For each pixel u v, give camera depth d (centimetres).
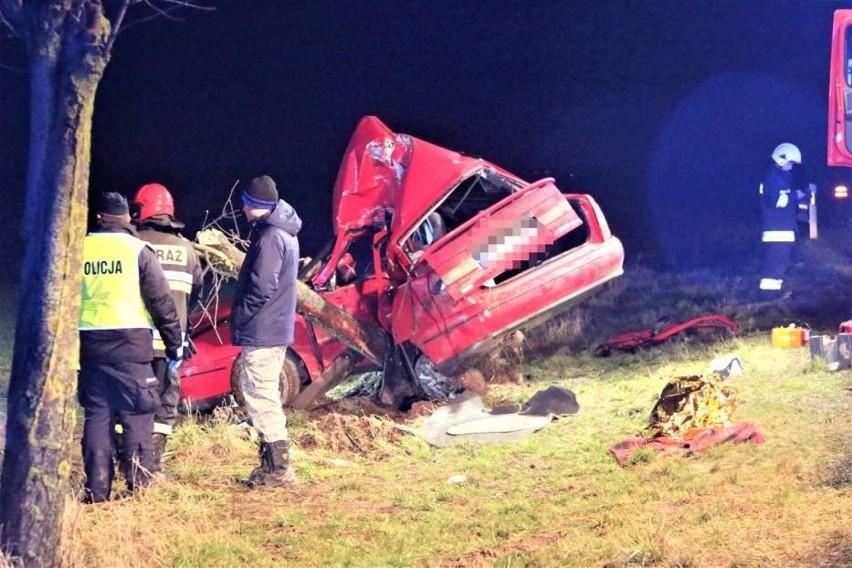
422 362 929
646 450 745
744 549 550
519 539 605
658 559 546
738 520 598
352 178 944
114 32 500
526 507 658
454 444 820
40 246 504
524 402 937
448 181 918
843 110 1131
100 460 665
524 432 837
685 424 795
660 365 1074
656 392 941
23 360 506
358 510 667
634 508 635
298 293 861
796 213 1393
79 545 548
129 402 671
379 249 933
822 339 993
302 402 915
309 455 788
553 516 639
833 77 1132
